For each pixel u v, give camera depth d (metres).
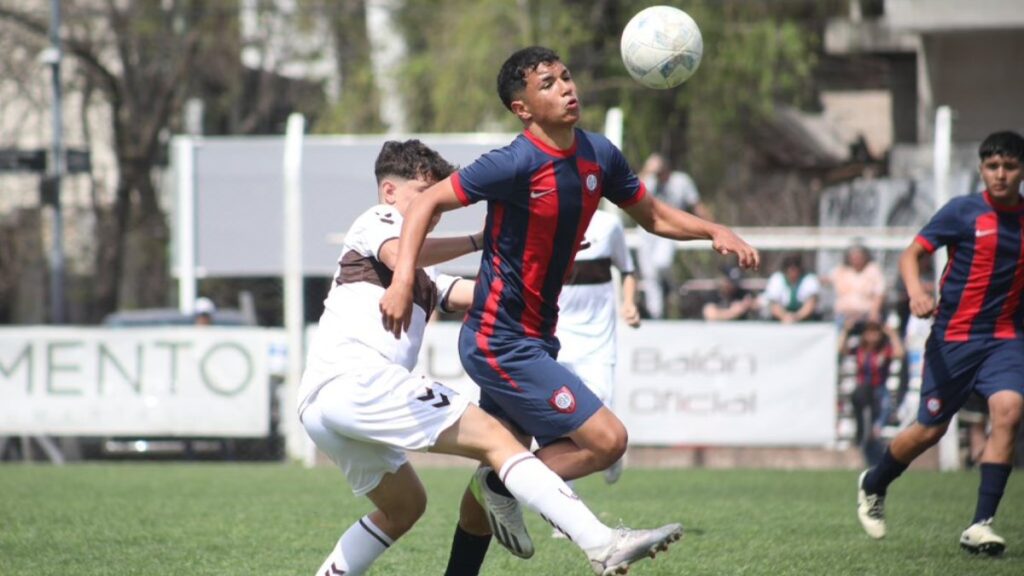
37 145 104.69
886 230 54.72
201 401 50.28
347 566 18.94
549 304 18.88
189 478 43.34
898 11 78.81
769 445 49.25
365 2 114.19
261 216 60.50
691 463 49.78
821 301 60.47
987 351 26.06
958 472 46.50
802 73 88.25
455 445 17.83
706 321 54.84
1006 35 80.75
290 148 49.84
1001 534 28.83
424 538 27.73
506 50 85.75
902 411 49.09
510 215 18.34
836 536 28.22
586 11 87.44
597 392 30.30
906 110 96.50
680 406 49.28
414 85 91.69
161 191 116.06
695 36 20.64
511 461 17.64
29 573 23.39
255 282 93.06
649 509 33.56
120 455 53.47
